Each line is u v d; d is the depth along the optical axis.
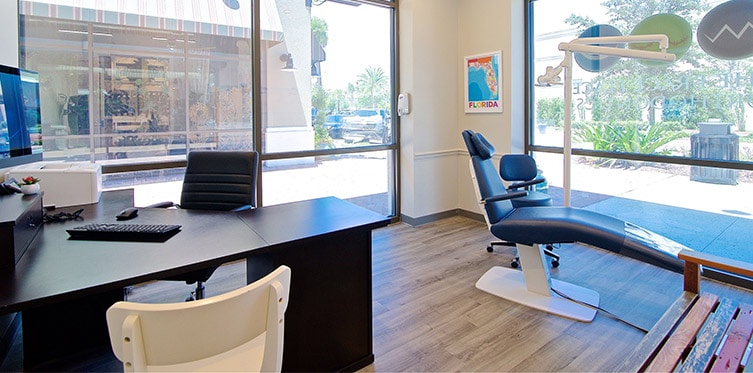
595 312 2.54
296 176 4.02
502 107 4.26
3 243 1.38
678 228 3.30
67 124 2.92
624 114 3.57
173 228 1.80
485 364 2.09
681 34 3.16
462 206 4.88
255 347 1.10
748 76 2.86
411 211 4.58
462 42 4.63
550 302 2.65
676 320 1.58
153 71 3.21
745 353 1.37
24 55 2.76
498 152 4.35
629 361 1.37
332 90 4.19
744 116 2.89
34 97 2.39
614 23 3.55
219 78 3.49
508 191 3.33
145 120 3.20
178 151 3.36
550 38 4.05
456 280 3.09
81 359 2.17
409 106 4.44
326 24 4.09
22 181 2.07
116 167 3.08
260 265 1.90
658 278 3.05
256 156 2.74
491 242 3.80
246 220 2.00
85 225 1.86
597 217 2.57
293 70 3.90
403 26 4.44
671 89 3.26
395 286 3.01
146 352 0.96
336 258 1.94
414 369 2.06
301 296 1.84
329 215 2.09
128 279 1.30
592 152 3.81
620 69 3.56
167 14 3.23
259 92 3.69
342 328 1.99
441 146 4.68
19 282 1.26
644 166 3.48
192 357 1.00
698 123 3.13
